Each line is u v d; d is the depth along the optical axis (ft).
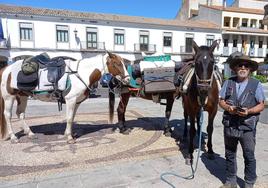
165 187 11.88
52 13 89.61
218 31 111.65
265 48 119.85
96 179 12.68
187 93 14.58
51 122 24.82
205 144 17.89
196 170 13.66
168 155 15.84
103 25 94.48
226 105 10.83
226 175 12.38
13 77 17.42
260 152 16.29
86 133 20.92
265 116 23.84
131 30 98.63
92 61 18.24
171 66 18.63
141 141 18.72
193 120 14.67
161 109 32.48
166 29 103.71
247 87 10.64
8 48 83.56
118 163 14.62
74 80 17.57
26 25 85.10
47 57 18.67
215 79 14.30
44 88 17.42
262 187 11.82
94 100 41.83
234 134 10.85
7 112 18.31
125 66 18.67
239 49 115.85
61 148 17.25
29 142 18.52
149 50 101.96
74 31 90.89
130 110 31.78
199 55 12.63
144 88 18.76
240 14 119.03
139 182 12.37
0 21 81.15
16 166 14.29
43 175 13.16
